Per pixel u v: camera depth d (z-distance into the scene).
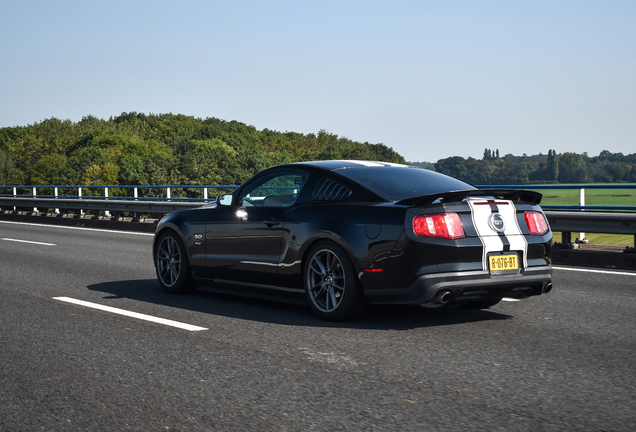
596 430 2.90
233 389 3.54
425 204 4.96
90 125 186.88
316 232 5.40
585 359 4.12
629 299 6.38
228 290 6.44
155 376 3.80
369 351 4.36
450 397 3.37
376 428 2.94
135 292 7.03
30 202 22.06
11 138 173.25
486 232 5.05
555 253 9.70
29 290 7.15
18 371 3.94
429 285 4.84
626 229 8.96
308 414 3.14
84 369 3.96
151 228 16.94
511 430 2.91
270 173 6.16
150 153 134.88
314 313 5.61
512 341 4.62
